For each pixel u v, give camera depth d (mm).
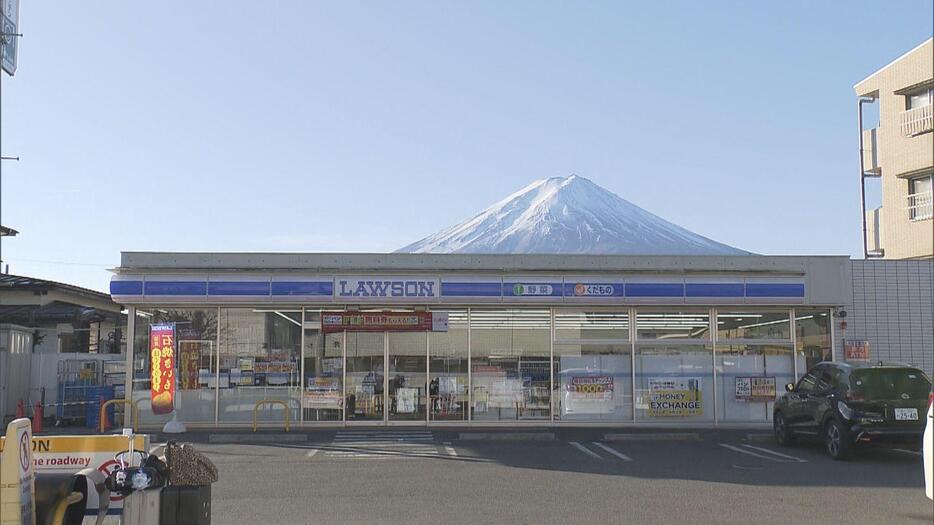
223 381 23609
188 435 21703
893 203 32094
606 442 20344
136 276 23109
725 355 24391
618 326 24328
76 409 24969
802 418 18016
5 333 24422
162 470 8133
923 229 30797
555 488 12977
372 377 23812
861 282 24844
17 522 7188
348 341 23891
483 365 24000
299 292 23328
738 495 12258
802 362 24453
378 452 17953
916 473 14508
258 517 10719
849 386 16234
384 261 23734
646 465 15695
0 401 24141
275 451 18219
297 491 12734
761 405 24281
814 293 24109
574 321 24281
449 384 23906
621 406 24141
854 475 14273
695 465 15672
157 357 23422
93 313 30000
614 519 10516
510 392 24000
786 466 15453
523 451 18094
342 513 10969
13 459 7234
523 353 24109
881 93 32906
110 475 8031
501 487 13086
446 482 13625
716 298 23844
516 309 24188
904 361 24625
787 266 24234
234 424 23500
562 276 23719
